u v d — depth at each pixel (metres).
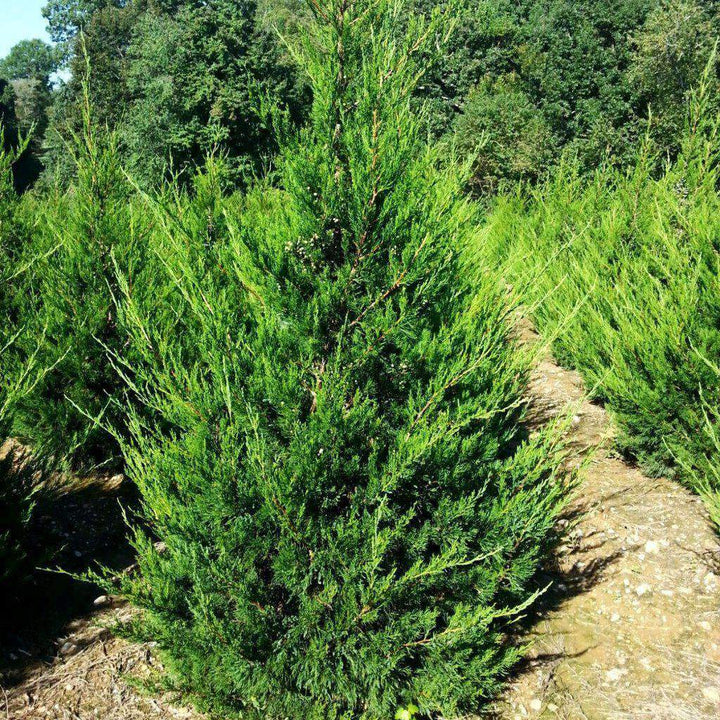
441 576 2.94
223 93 24.58
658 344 4.99
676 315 4.83
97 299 5.17
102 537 4.79
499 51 39.69
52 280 5.27
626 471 5.59
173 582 2.89
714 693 3.41
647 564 4.40
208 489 2.69
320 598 2.70
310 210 2.72
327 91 2.77
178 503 2.81
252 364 2.80
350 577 2.72
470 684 3.08
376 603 2.78
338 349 2.69
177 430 5.40
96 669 3.51
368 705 3.04
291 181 2.77
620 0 41.00
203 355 3.01
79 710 3.22
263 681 2.73
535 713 3.30
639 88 28.23
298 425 2.70
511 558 3.23
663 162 7.04
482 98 28.81
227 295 3.08
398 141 2.69
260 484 2.61
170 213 3.34
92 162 5.08
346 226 2.77
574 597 4.18
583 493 5.22
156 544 4.61
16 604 3.98
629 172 7.71
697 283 5.04
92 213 5.10
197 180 5.59
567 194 10.90
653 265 5.71
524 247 9.70
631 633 3.86
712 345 4.74
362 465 2.85
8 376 4.09
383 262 2.83
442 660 2.98
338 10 2.76
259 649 2.73
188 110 26.30
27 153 26.61
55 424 5.22
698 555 4.44
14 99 75.50
